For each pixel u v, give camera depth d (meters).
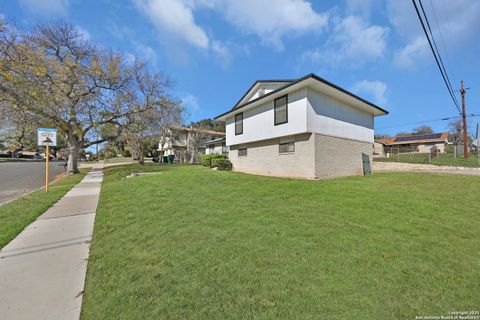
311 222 4.09
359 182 8.32
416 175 10.23
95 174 15.62
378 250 3.02
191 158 30.42
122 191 7.60
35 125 13.91
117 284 2.39
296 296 2.12
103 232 3.99
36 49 12.49
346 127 11.78
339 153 11.20
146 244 3.39
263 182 8.47
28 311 2.02
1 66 10.27
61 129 14.85
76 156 16.73
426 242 3.25
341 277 2.42
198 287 2.30
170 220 4.44
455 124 39.12
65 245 3.52
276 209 4.93
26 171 17.98
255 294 2.16
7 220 4.69
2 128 16.06
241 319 1.85
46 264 2.91
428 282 2.32
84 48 14.70
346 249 3.06
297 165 10.35
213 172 12.39
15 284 2.45
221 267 2.67
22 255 3.18
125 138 21.62
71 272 2.71
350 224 3.96
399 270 2.54
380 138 52.03
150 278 2.49
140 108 17.78
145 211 5.11
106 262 2.89
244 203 5.49
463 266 2.62
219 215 4.64
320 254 2.93
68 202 6.55
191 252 3.07
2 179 12.98
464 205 5.03
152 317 1.90
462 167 14.77
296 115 10.12
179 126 27.81
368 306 1.98
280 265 2.68
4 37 10.16
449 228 3.74
